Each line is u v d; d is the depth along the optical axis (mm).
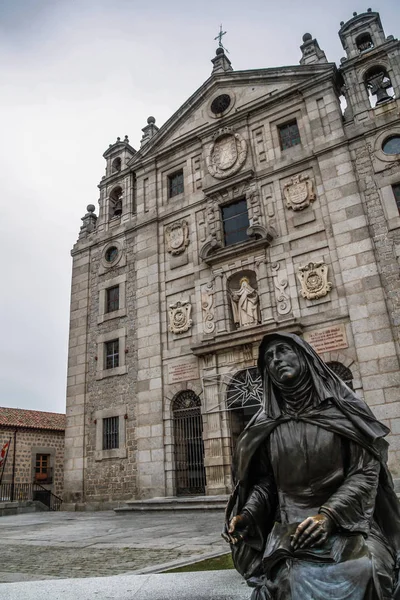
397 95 18516
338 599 2152
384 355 15727
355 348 16297
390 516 2838
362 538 2500
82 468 21672
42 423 33219
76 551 8547
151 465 19547
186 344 20250
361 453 2744
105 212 26016
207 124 22984
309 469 2779
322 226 18328
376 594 2207
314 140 19578
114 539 10133
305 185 19234
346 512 2457
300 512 2748
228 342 18516
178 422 19766
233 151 21781
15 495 29438
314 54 21609
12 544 9984
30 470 31016
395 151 17906
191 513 15781
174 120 24406
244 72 22438
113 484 20547
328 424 2791
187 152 23609
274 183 20141
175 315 20938
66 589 3787
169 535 10406
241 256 19750
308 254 18344
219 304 19625
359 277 16891
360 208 17625
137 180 25016
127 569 6574
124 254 24109
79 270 25641
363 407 2869
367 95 19250
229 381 18406
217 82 23203
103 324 23578
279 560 2479
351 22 20875
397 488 13961
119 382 21906
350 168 18312
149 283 22328
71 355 24078
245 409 19500
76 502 21266
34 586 3932
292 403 2973
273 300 18484
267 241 19031
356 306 16656
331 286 17406
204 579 3828
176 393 19859
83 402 22734
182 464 19219
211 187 21562
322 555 2332
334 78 20328
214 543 8719
